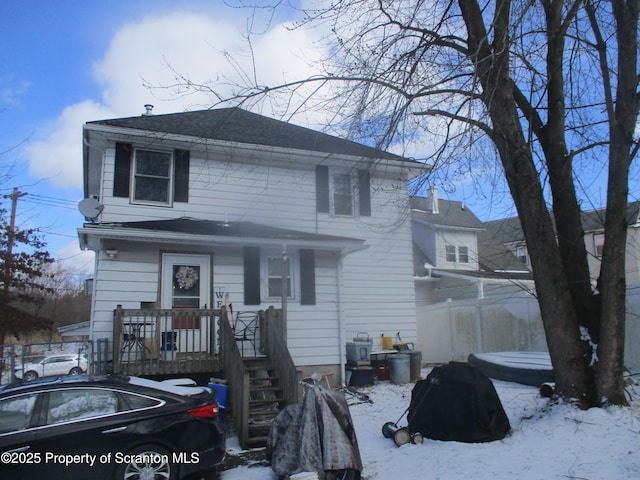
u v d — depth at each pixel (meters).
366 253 15.80
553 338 7.65
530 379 11.97
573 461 5.74
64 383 5.64
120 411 5.66
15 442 5.15
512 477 5.45
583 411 7.09
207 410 6.08
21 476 5.09
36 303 19.89
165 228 11.88
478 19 7.86
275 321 10.96
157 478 5.58
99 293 11.48
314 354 13.11
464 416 6.92
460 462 6.08
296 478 5.22
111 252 11.66
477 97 7.35
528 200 7.88
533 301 15.35
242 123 16.05
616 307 7.31
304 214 15.04
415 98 7.80
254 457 7.41
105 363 10.91
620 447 5.93
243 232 12.52
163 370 10.37
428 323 19.30
